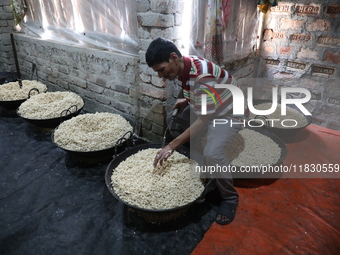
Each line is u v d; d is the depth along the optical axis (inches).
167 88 94.7
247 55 129.3
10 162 96.7
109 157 98.1
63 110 108.7
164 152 70.4
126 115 115.2
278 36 128.8
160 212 63.7
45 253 63.4
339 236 67.4
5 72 177.0
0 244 65.5
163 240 66.8
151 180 74.1
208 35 94.1
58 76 144.6
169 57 64.1
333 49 115.0
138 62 99.5
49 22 139.4
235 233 68.2
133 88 106.2
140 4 86.4
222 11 94.4
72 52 126.9
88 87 128.1
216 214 74.6
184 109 93.6
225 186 72.4
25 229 69.9
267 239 66.5
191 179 76.2
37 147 106.2
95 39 116.3
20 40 162.6
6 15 164.7
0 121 127.3
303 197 80.1
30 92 131.3
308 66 124.1
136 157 85.0
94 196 81.4
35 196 81.2
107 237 67.6
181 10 87.1
